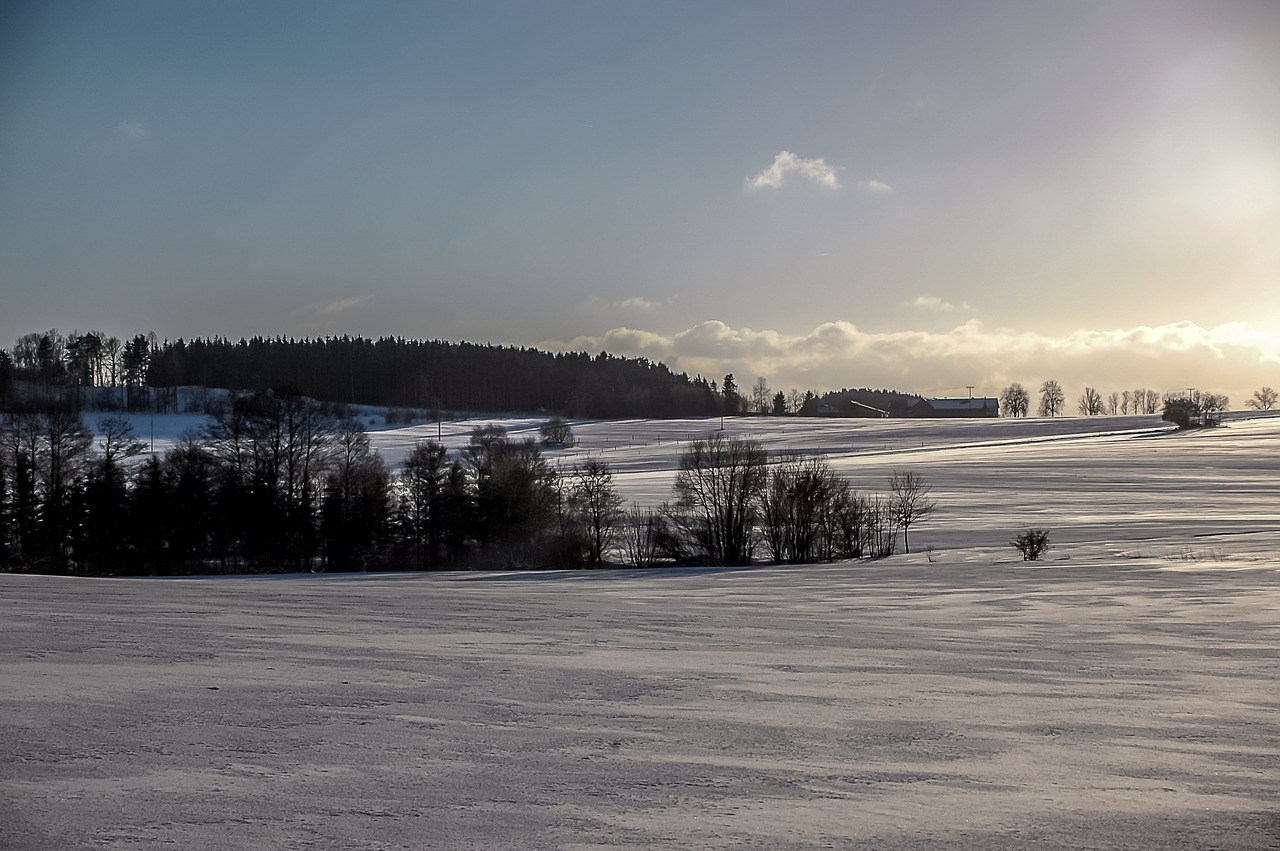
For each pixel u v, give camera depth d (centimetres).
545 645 1412
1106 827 584
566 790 645
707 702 962
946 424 17150
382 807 604
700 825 577
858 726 858
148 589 2525
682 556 5962
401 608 2056
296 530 6359
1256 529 5691
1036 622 1911
